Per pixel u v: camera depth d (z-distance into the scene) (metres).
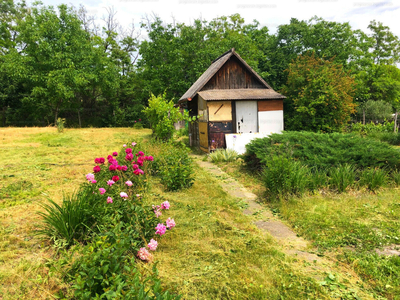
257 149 9.48
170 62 31.89
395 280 3.45
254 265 3.85
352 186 7.08
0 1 35.28
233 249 4.24
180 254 4.05
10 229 4.57
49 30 27.64
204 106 14.70
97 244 3.03
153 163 8.38
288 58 28.06
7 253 3.78
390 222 5.20
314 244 4.51
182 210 5.80
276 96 14.87
